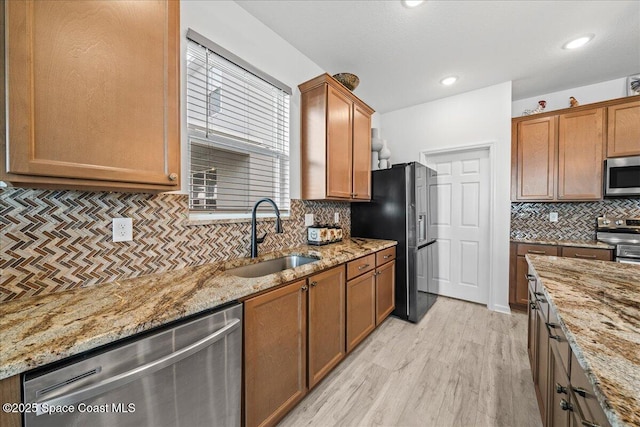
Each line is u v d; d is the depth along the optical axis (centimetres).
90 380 70
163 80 111
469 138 301
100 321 78
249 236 181
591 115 263
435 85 286
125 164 99
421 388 165
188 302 95
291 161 217
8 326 75
